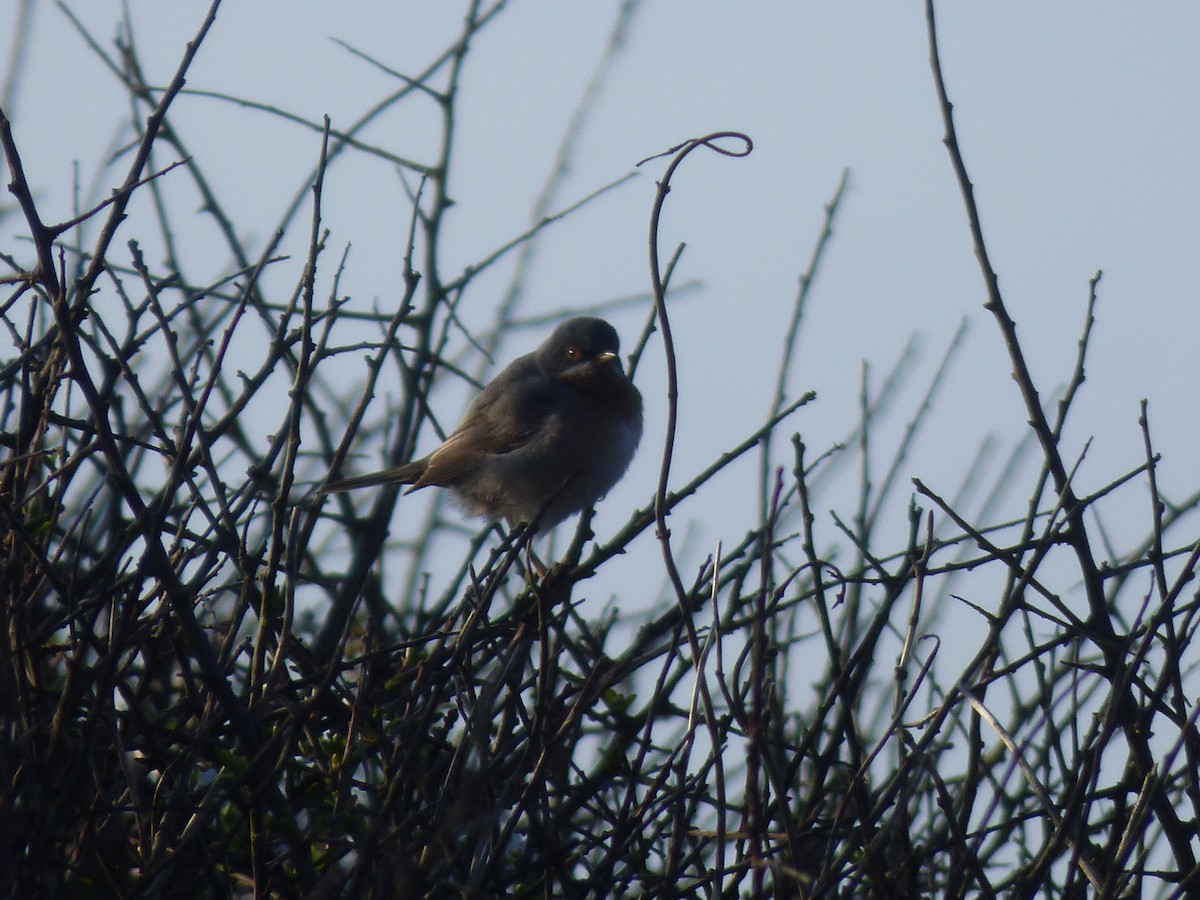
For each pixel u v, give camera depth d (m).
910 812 8.50
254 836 7.60
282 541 8.23
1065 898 6.96
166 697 9.66
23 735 7.47
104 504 10.05
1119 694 7.30
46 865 7.27
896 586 7.96
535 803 7.54
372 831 7.07
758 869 6.36
